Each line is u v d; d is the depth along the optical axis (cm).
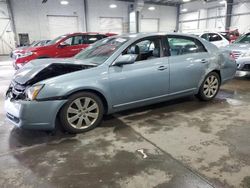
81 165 220
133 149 248
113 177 201
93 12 1819
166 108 379
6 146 262
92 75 283
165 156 232
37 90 254
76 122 288
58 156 237
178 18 2278
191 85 377
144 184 190
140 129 299
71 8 1730
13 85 293
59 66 294
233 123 312
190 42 376
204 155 232
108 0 1856
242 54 572
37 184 193
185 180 194
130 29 1975
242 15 1716
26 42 1622
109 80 292
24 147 259
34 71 292
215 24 1912
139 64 317
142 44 329
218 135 276
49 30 1689
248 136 272
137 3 1856
